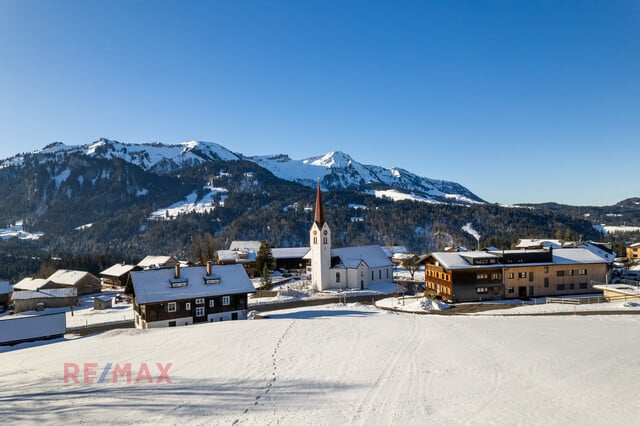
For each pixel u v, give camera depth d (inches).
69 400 922.1
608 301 2327.8
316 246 3627.0
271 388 967.6
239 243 5935.0
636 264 4643.2
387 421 767.1
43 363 1264.8
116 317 2746.1
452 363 1115.3
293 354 1253.7
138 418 814.5
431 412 803.4
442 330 1526.8
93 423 795.4
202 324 1878.7
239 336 1521.9
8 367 1264.8
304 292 3383.4
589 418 764.0
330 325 1688.0
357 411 816.9
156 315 2105.1
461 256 2901.1
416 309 2386.8
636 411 788.0
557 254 2955.2
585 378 972.6
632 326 1520.7
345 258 3762.3
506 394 887.7
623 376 979.9
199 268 2390.5
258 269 4571.9
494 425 741.3
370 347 1305.4
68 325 2498.8
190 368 1143.6
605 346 1237.7
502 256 2817.4
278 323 1775.3
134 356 1290.6
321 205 3659.0
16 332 1845.5
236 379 1039.6
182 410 849.5
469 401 853.2
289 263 5103.3
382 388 941.8
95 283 4507.9
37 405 896.9
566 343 1284.4
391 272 3919.8
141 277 2235.5
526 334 1423.5
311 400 885.2
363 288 3607.3
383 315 1950.1
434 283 3006.9
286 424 767.1
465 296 2719.0
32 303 3499.0
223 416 815.1
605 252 3855.8
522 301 2628.0
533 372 1023.6
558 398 859.4
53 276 4581.7
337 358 1195.3
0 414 853.2
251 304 2854.3
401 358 1175.0
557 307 2080.5
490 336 1407.5
